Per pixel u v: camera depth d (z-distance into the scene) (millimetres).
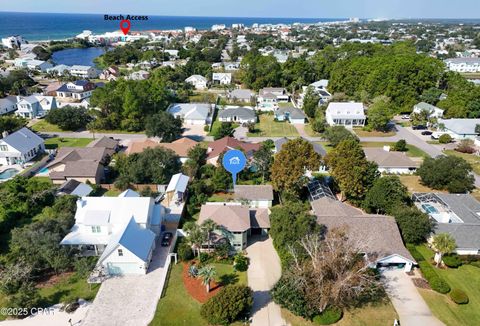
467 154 82750
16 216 53125
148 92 102250
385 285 40719
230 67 188875
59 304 37344
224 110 109000
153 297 38594
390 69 123125
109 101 97500
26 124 99812
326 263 36656
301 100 125688
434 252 46250
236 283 40812
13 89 135375
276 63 158875
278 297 36281
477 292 39688
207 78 161625
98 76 173000
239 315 35719
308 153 56219
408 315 36594
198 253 44875
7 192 57000
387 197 52344
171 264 43938
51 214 52250
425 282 41250
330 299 36156
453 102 111062
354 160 55312
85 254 45844
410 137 95500
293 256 40031
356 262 38969
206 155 74312
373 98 120938
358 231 45344
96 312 36312
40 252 41812
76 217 47469
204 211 49375
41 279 41250
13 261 41562
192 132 98375
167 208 56875
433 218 50688
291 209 46906
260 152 67375
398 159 72688
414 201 58906
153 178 63969
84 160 68000
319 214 50750
